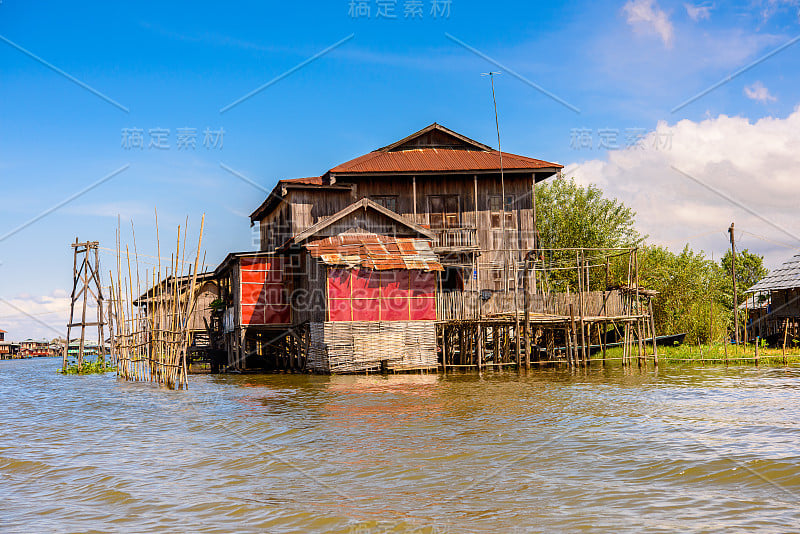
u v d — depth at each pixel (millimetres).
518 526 8672
